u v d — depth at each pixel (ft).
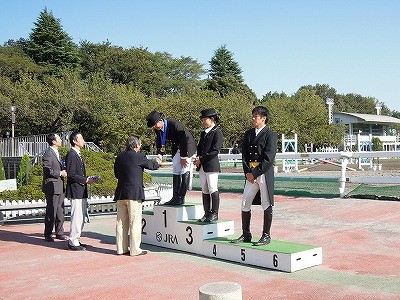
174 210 26.35
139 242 25.44
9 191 41.81
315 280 19.38
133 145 25.70
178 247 26.21
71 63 199.62
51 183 30.60
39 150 86.63
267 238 22.77
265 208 22.35
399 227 30.37
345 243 26.50
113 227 36.01
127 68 207.62
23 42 220.84
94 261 24.39
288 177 51.88
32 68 175.32
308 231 30.17
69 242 27.43
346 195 44.96
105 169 48.24
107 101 141.08
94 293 18.72
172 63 237.45
